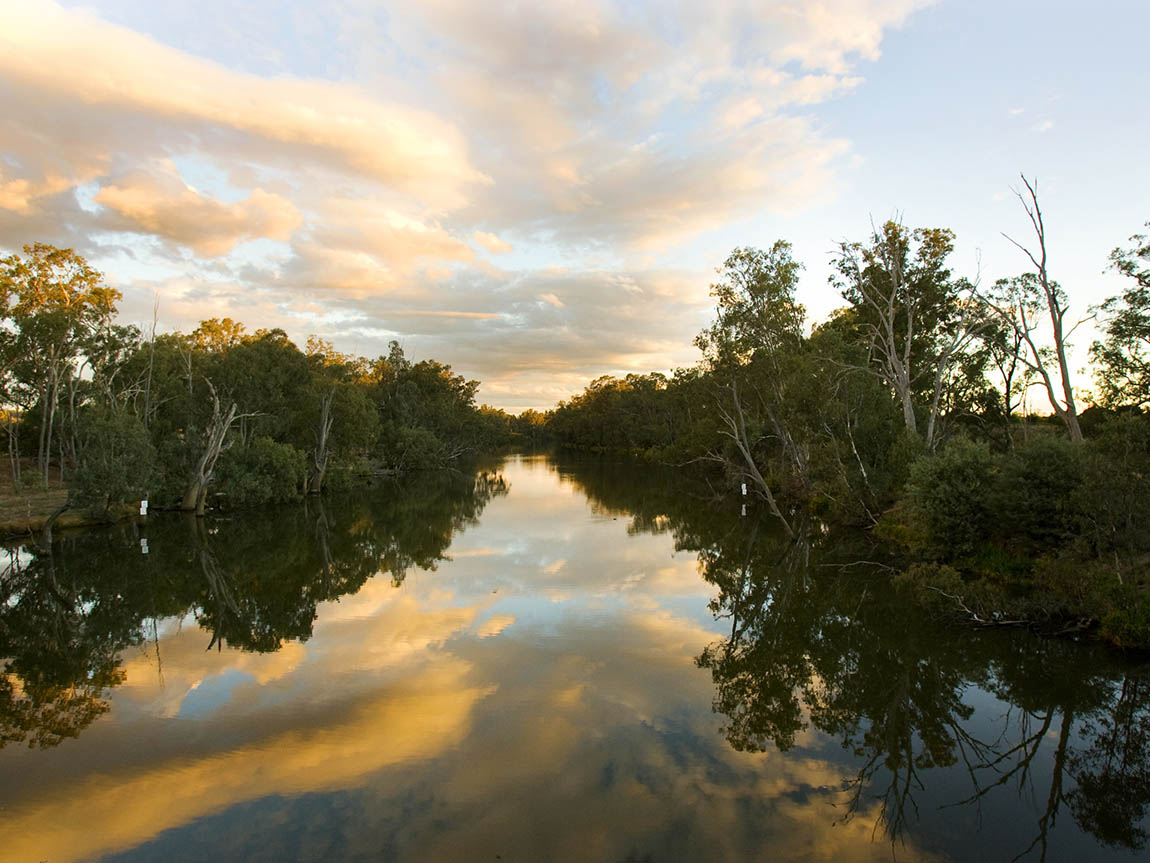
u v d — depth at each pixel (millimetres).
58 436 39312
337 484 50281
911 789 8086
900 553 21828
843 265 30188
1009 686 11328
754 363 32094
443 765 8578
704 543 26344
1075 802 7820
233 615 16688
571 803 7617
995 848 6855
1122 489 12742
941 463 18781
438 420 79250
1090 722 9969
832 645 13688
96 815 7488
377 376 82812
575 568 21609
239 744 9273
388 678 11758
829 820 7336
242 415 39000
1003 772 8555
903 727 9938
